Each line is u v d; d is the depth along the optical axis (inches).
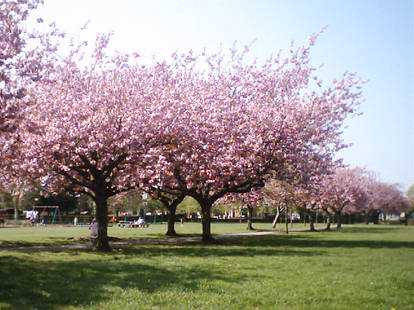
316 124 1094.4
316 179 1268.5
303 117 1082.7
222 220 3816.4
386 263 676.1
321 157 1147.9
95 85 887.1
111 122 840.3
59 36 698.2
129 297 389.4
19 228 1909.4
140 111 862.5
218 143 1009.5
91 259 677.9
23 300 374.3
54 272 525.0
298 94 1143.0
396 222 4424.2
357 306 370.6
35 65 660.1
